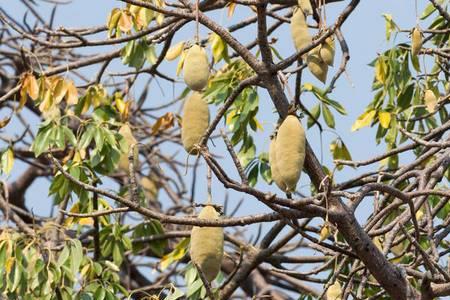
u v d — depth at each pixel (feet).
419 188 32.17
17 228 46.06
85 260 39.34
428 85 40.47
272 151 24.31
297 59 26.32
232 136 41.52
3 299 37.40
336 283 31.35
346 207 26.32
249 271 42.29
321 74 26.16
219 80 41.70
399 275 27.17
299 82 27.40
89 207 41.81
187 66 25.55
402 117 41.04
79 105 44.45
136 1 27.58
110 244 42.86
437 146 30.01
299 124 23.88
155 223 44.39
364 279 31.30
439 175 33.14
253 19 41.88
